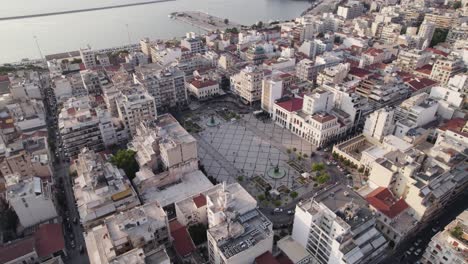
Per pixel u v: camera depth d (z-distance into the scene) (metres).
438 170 150.75
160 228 125.19
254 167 193.62
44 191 149.88
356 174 185.62
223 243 116.25
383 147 186.75
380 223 143.88
